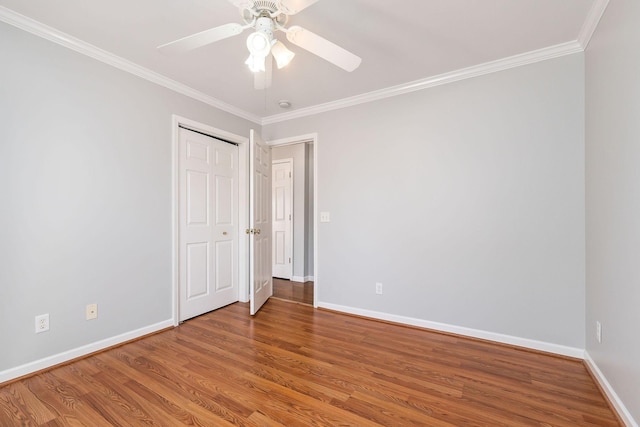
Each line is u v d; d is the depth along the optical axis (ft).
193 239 10.00
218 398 5.61
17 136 6.22
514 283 7.89
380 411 5.27
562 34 6.81
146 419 5.03
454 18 6.23
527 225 7.73
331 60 5.53
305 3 4.46
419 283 9.21
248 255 11.81
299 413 5.21
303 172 15.71
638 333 4.48
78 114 7.14
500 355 7.39
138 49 7.41
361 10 5.97
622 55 4.97
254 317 10.13
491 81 8.15
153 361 7.02
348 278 10.51
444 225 8.82
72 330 7.04
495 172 8.11
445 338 8.43
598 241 6.14
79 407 5.33
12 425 4.87
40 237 6.54
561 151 7.35
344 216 10.58
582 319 7.14
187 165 9.80
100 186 7.55
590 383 6.16
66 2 5.73
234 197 11.66
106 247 7.67
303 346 7.88
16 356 6.21
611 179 5.45
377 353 7.49
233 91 9.84
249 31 6.66
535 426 4.91
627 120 4.79
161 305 8.93
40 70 6.53
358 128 10.29
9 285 6.12
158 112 8.84
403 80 9.07
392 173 9.65
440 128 8.87
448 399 5.62
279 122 12.12
